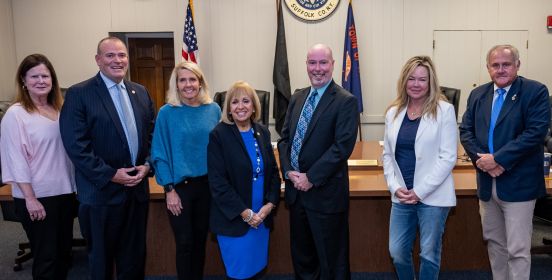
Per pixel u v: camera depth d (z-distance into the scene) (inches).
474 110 89.2
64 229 88.2
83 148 78.8
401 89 83.7
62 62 215.6
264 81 214.4
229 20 210.1
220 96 183.9
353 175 113.3
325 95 82.5
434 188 79.4
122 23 212.4
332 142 81.9
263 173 85.2
